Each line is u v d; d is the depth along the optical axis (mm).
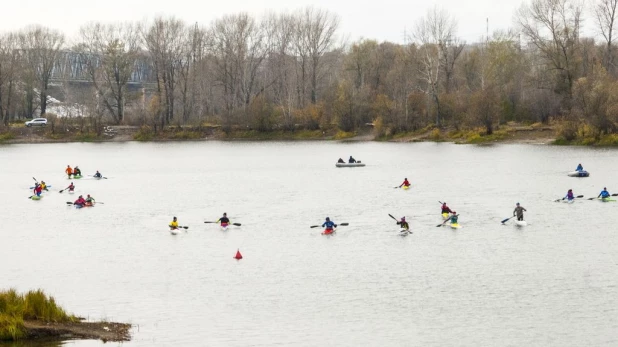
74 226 105188
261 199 127500
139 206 121938
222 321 64500
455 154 193125
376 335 61250
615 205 112500
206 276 78000
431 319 64500
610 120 192875
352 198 126375
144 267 81812
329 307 67875
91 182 153875
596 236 92375
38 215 114312
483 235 94500
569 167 156625
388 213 111062
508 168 159750
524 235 93875
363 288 73125
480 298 69500
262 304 68938
